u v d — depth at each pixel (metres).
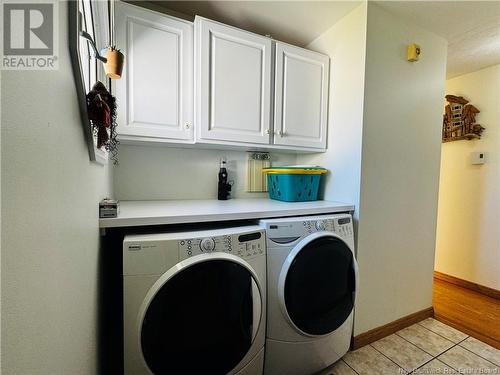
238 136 1.58
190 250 0.97
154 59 1.38
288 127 1.75
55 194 0.46
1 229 0.29
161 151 1.74
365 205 1.64
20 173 0.33
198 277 0.95
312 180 1.83
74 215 0.59
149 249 0.92
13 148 0.31
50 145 0.44
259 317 1.13
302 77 1.78
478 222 2.46
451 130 2.62
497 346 1.65
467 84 2.54
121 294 1.13
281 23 1.78
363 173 1.62
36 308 0.38
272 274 1.20
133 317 0.89
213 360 1.00
